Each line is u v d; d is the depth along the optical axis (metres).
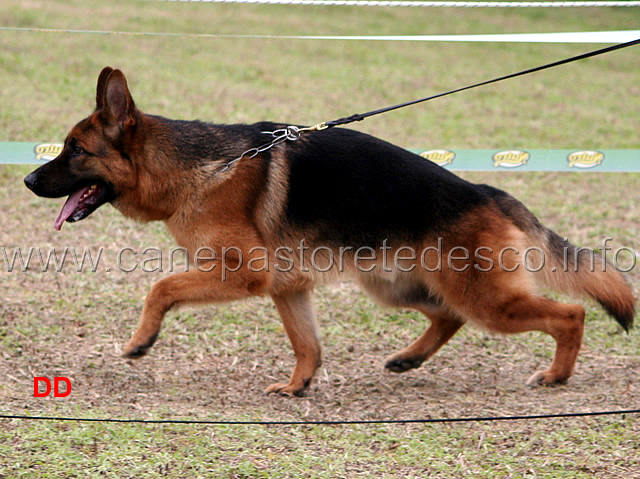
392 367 6.89
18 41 17.02
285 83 16.52
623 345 7.43
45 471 4.62
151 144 6.09
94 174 6.07
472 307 6.25
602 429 5.47
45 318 7.67
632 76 19.42
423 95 16.62
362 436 5.41
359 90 16.50
